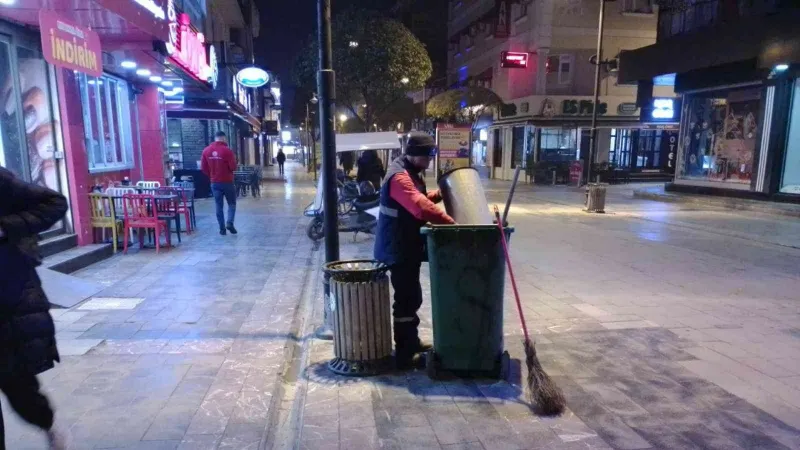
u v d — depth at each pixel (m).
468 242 3.66
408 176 3.87
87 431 3.14
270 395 3.65
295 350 4.61
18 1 5.61
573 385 3.78
